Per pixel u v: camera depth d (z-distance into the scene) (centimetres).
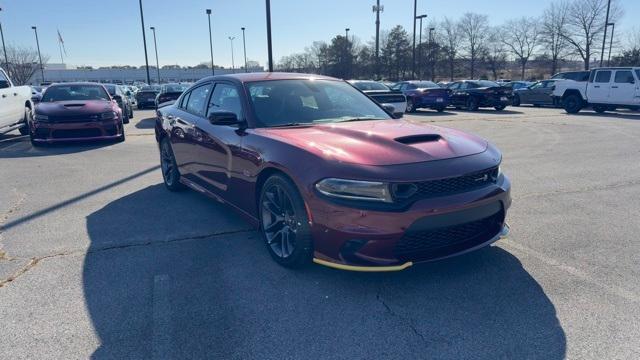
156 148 975
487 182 334
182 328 279
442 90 1953
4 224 473
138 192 605
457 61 6138
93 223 475
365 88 1580
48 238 431
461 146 346
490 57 6009
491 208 330
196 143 500
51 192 603
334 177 306
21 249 405
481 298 311
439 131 387
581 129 1261
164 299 314
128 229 455
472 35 5994
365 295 317
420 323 283
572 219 474
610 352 251
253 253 391
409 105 1997
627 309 295
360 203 298
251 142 387
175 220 483
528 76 6675
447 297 313
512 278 340
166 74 9956
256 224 399
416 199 300
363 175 299
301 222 331
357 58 6519
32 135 987
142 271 358
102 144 1041
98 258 383
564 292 318
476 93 2069
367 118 444
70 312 298
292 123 413
